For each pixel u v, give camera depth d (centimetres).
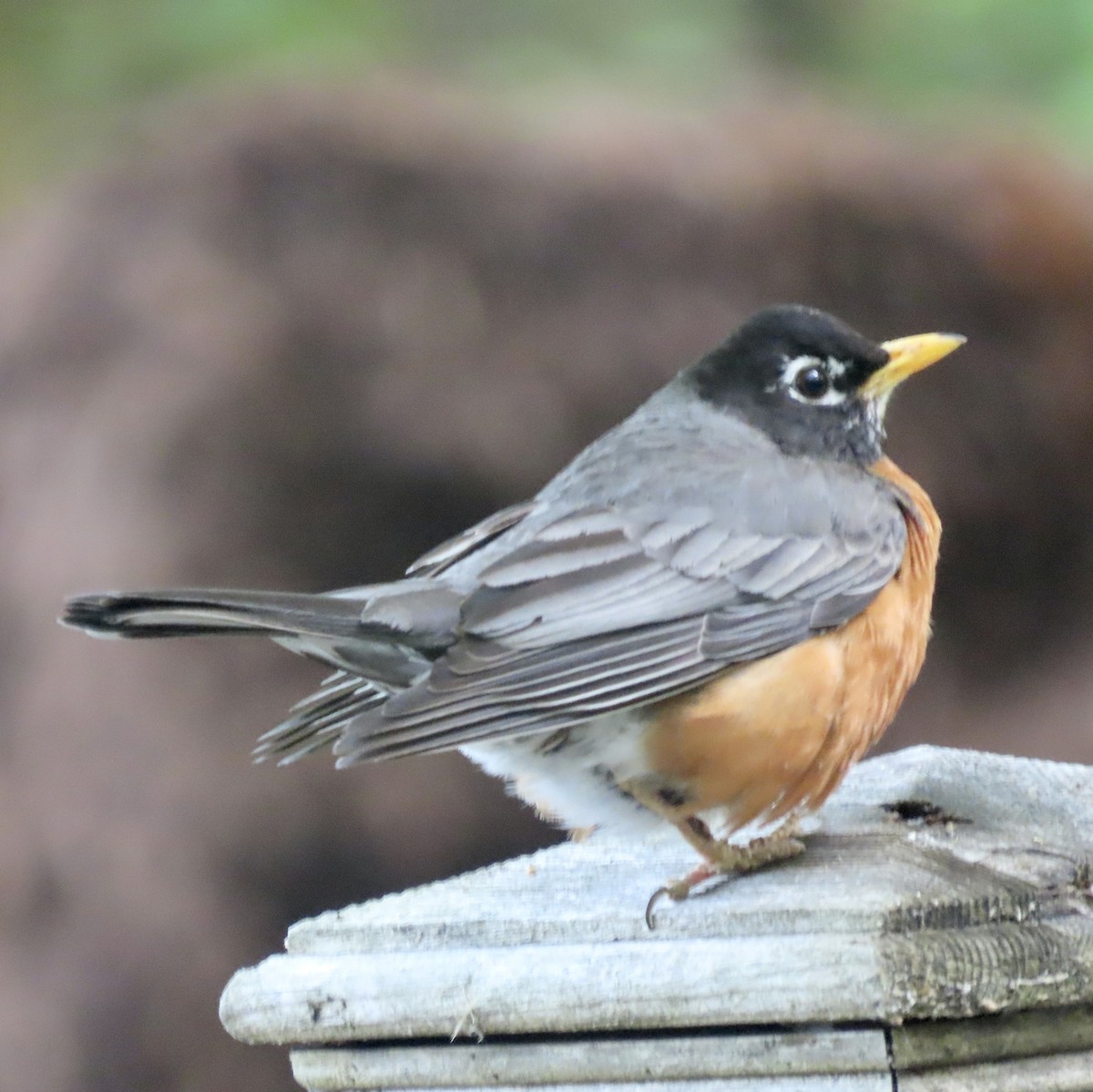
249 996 542
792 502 680
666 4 1788
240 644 1169
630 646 623
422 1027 526
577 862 606
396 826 1156
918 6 1716
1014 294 1309
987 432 1285
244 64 1642
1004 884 532
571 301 1241
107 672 1166
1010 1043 504
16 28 1812
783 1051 500
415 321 1225
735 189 1298
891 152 1370
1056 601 1277
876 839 592
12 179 1720
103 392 1225
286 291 1238
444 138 1302
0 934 1151
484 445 1200
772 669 628
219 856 1149
